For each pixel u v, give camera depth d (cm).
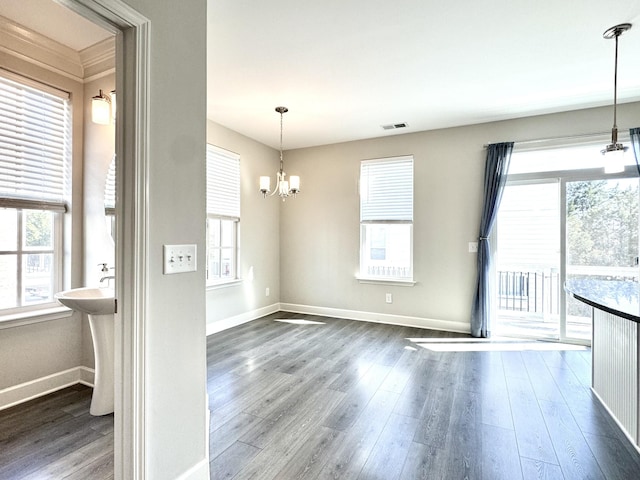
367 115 389
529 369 306
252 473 171
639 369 191
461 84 312
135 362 134
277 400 247
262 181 391
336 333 416
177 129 150
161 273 144
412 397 252
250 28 229
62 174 267
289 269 535
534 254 399
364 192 482
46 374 257
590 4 205
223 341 384
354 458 183
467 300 423
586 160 375
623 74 293
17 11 216
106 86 265
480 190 414
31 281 254
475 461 181
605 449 191
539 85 314
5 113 235
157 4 141
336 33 235
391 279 462
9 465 177
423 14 215
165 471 146
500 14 215
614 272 366
